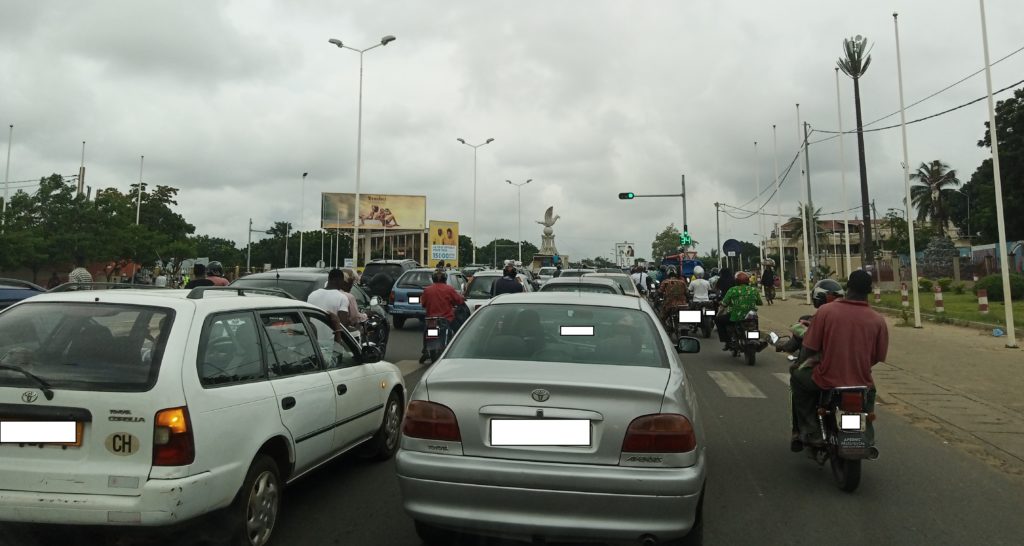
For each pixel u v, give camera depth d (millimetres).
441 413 3859
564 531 3631
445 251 74688
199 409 3787
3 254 31375
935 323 19953
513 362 4297
